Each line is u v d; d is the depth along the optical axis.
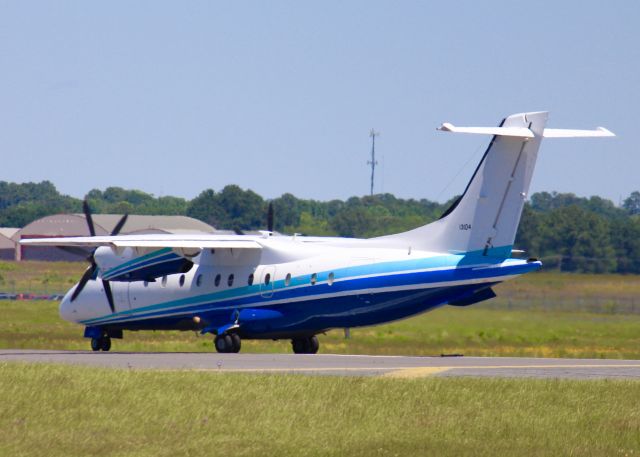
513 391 78.12
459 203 111.56
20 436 62.91
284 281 117.31
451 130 103.94
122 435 63.69
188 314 124.19
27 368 85.69
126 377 80.88
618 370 95.50
